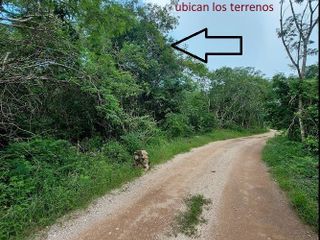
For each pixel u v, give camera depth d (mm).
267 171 9625
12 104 7527
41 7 7371
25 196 5352
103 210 5598
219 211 5723
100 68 10977
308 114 13781
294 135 16516
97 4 8195
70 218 5125
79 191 6047
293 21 16422
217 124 31547
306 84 13992
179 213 5559
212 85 34531
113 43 16500
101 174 7293
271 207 5996
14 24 6938
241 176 8781
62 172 6816
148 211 5629
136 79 15547
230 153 13922
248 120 38719
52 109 10125
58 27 7895
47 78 7676
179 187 7340
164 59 17500
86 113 11156
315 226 4977
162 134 15406
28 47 7344
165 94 17641
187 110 21031
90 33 9297
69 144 8859
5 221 4492
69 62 8852
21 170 5973
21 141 7730
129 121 11617
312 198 6273
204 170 9508
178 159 11438
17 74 6914
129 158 9578
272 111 17797
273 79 17250
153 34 17266
